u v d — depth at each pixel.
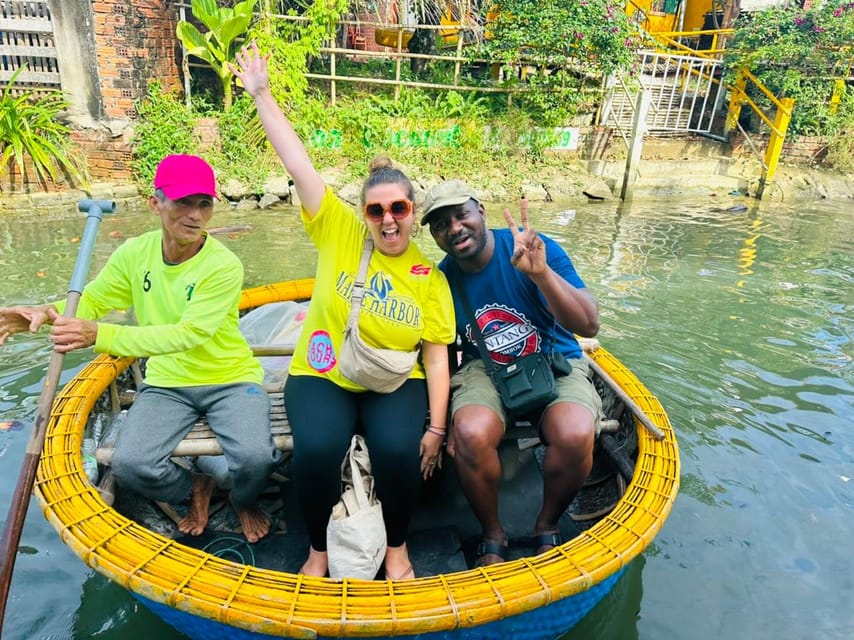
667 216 8.44
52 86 7.36
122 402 2.96
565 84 9.40
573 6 8.92
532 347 2.41
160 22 7.86
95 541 1.84
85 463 2.28
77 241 6.14
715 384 4.00
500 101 9.41
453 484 2.75
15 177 7.03
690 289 5.70
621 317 5.00
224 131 8.03
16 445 3.06
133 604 2.33
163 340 2.20
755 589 2.48
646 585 2.49
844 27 9.59
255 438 2.28
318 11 8.16
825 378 4.12
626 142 9.32
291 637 1.70
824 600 2.43
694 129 10.63
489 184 8.89
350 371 2.12
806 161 10.74
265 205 7.80
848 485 3.09
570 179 9.34
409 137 8.95
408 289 2.22
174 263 2.33
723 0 12.16
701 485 3.06
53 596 2.32
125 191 7.45
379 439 2.13
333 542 2.08
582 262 6.34
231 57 8.22
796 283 5.97
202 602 1.67
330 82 9.09
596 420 2.33
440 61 9.95
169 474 2.29
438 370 2.31
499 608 1.71
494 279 2.41
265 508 2.67
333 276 2.22
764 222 8.31
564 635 2.28
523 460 2.90
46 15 7.07
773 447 3.37
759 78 10.21
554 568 1.85
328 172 8.46
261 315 3.39
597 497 2.75
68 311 2.17
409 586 1.76
